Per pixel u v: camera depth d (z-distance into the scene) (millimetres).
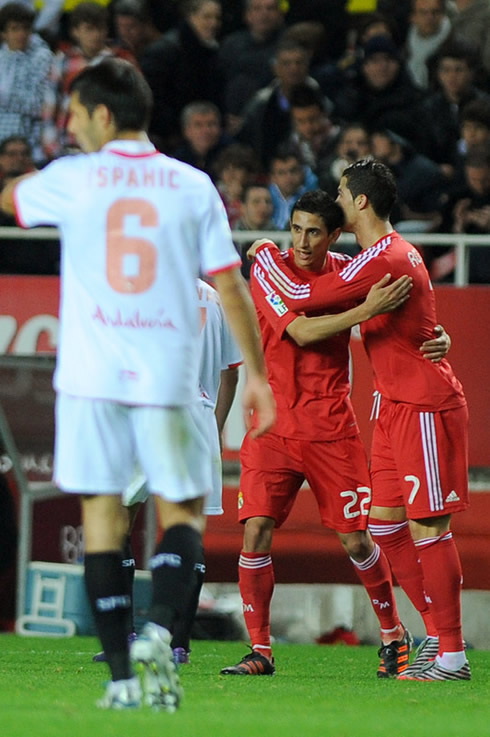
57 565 31188
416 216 35875
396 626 21344
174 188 13547
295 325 20328
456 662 20094
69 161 13711
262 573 20938
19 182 13750
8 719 12883
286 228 34375
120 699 13633
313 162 38594
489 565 30562
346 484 20969
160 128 41906
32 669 20797
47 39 43000
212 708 14727
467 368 30797
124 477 13609
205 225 13617
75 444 13406
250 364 13812
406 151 36344
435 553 19906
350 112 40344
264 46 42062
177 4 45688
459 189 35875
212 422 21688
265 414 13797
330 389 20953
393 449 20125
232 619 31812
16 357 31266
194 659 24172
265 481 20906
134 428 13547
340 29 44812
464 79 39094
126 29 43438
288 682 19406
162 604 13523
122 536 13875
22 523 31328
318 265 20922
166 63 41594
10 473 31484
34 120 40531
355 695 17281
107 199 13430
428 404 19797
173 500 13500
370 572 21203
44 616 30984
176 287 13477
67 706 14445
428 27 42750
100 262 13398
